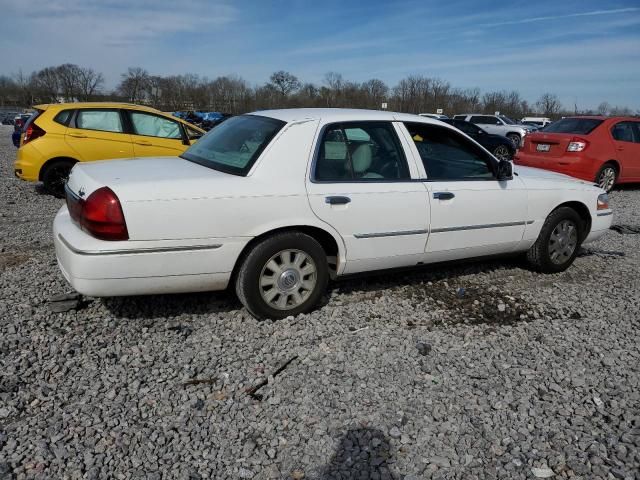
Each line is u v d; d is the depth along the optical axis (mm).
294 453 2561
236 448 2586
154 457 2500
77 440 2584
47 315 3834
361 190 3961
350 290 4559
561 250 5254
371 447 2621
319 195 3795
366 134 4129
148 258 3355
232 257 3586
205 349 3477
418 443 2662
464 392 3111
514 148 17359
